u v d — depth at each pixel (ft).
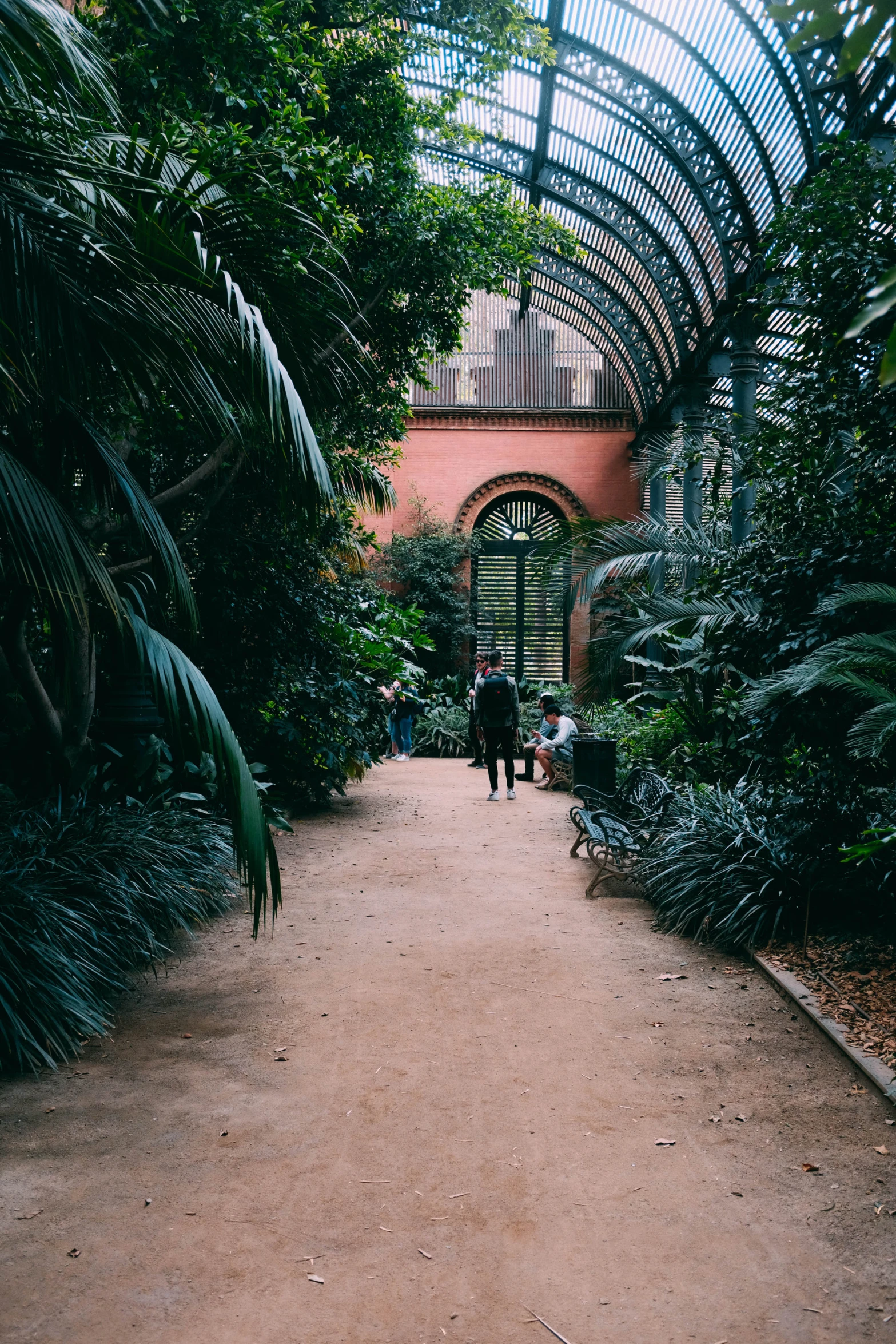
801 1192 9.41
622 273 52.95
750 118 31.53
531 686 69.31
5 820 17.08
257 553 31.53
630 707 49.65
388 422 30.01
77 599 12.07
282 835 28.71
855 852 13.41
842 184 16.53
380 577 68.64
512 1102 11.41
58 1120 10.78
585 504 71.05
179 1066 12.32
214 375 13.38
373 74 26.37
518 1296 7.78
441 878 23.66
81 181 12.17
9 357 12.14
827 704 17.38
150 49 20.58
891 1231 8.70
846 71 2.59
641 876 21.38
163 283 11.64
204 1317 7.48
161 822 19.97
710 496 31.48
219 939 18.04
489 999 15.01
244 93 22.33
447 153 44.93
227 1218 8.87
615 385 71.46
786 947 16.92
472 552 70.03
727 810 21.03
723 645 19.77
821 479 18.65
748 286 36.86
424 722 62.49
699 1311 7.58
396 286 27.99
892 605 16.08
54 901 14.39
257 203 13.10
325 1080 11.98
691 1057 12.79
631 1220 8.90
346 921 19.51
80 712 21.30
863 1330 7.36
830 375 17.53
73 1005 13.04
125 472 14.74
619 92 35.09
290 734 31.86
